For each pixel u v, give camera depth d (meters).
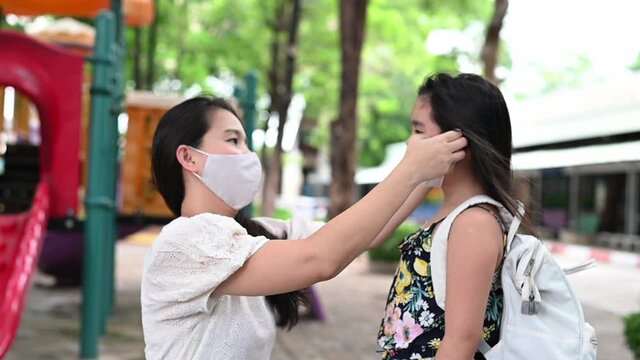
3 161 7.40
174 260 1.86
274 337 2.12
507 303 1.86
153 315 1.92
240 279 1.82
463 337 1.79
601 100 15.30
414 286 1.97
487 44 10.21
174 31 19.09
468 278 1.82
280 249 1.80
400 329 1.98
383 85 24.06
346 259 1.77
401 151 25.05
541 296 1.88
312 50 20.08
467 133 1.91
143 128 7.03
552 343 1.82
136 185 7.03
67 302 9.16
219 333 1.92
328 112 23.98
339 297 9.88
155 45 18.89
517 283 1.86
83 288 5.95
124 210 7.04
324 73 20.88
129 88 20.28
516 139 18.06
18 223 5.69
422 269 1.97
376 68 25.06
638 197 17.89
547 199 20.81
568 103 16.55
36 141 12.09
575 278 12.92
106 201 5.96
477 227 1.85
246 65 19.31
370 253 12.74
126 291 10.00
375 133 30.91
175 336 1.90
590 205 19.39
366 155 31.97
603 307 9.55
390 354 2.00
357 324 7.89
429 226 2.00
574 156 15.96
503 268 1.89
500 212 1.95
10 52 6.02
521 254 1.88
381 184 1.79
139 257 14.58
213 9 19.09
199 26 19.64
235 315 1.95
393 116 30.59
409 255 2.01
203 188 2.07
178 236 1.86
